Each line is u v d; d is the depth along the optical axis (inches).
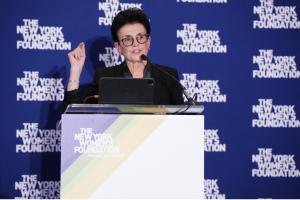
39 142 189.0
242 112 194.5
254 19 194.4
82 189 105.4
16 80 187.2
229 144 194.2
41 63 188.1
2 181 187.6
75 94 148.4
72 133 105.4
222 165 194.2
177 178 107.0
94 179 105.6
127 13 153.2
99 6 189.9
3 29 186.2
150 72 157.1
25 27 187.2
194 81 192.9
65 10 188.9
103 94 116.5
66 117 105.3
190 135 107.7
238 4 194.1
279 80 195.2
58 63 188.9
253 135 195.0
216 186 194.1
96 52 190.2
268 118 195.2
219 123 193.8
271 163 195.5
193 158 107.6
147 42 154.8
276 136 195.5
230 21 193.8
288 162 195.6
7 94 186.7
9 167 187.8
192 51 192.9
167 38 191.9
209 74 193.3
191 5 192.7
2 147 187.2
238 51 194.1
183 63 192.5
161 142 107.0
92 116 105.9
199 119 108.0
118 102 116.8
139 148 106.7
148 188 106.4
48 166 189.8
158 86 155.3
